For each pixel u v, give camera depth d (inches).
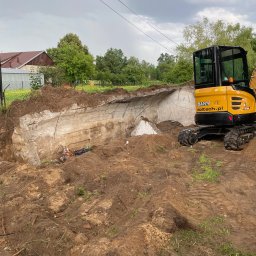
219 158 406.6
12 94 836.0
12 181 344.5
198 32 1062.4
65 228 238.8
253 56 979.9
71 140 459.2
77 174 348.5
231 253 207.5
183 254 206.2
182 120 631.8
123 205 277.6
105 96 492.1
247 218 258.2
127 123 553.6
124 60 2375.7
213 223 247.4
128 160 390.6
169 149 459.5
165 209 244.5
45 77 895.7
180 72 1211.9
